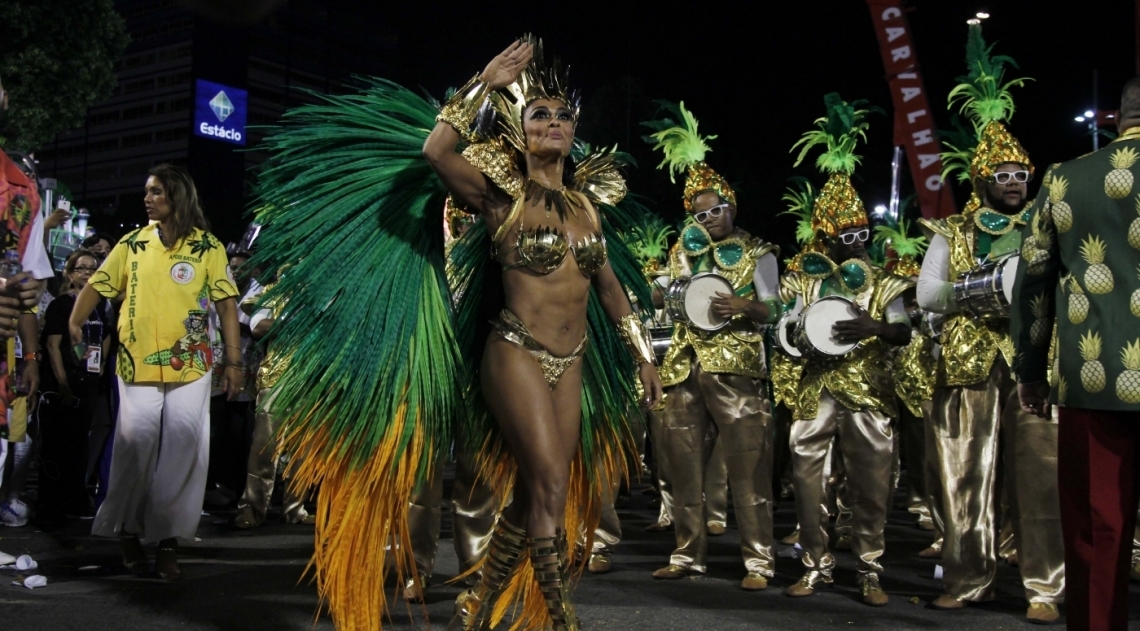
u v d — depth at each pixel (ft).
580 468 13.10
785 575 18.93
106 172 231.71
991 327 15.93
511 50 11.49
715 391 17.67
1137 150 10.82
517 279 11.57
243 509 23.36
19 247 13.07
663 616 14.97
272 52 187.83
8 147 58.70
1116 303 10.76
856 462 16.62
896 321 17.19
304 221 12.06
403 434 11.60
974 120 18.28
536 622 12.86
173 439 16.52
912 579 18.56
